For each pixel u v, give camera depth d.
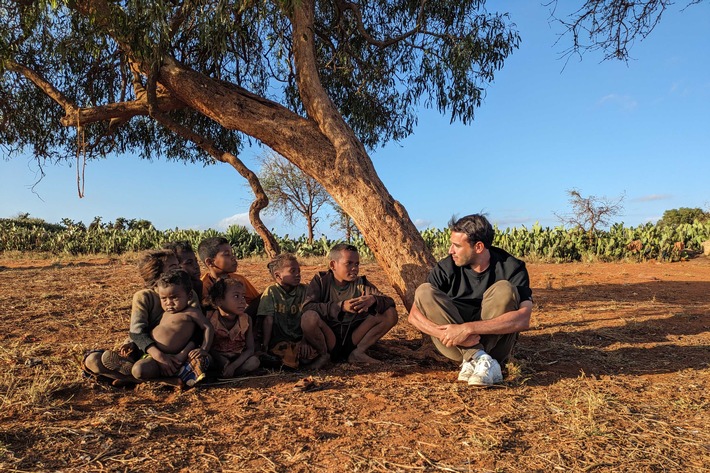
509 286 3.58
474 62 8.16
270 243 6.46
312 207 28.00
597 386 3.74
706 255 13.97
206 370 3.76
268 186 27.97
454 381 3.87
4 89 8.69
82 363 3.66
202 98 5.93
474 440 2.78
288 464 2.53
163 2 5.51
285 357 4.17
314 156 5.48
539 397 3.49
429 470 2.47
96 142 8.73
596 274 10.90
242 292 3.94
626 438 2.84
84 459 2.53
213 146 6.64
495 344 3.88
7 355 4.36
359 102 9.33
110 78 8.57
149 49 5.76
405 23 9.07
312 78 5.81
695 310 6.79
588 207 15.50
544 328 5.77
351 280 4.34
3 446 2.62
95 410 3.23
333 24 8.79
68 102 6.72
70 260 15.14
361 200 5.12
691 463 2.55
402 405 3.34
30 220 27.47
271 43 6.43
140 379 3.58
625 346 4.96
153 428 2.93
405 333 5.54
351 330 4.39
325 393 3.58
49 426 2.91
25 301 7.15
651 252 13.74
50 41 6.77
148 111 6.81
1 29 6.35
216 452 2.66
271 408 3.29
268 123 5.70
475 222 3.72
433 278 3.97
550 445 2.75
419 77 9.10
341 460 2.57
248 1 5.73
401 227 4.99
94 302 7.14
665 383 3.84
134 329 3.62
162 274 3.67
